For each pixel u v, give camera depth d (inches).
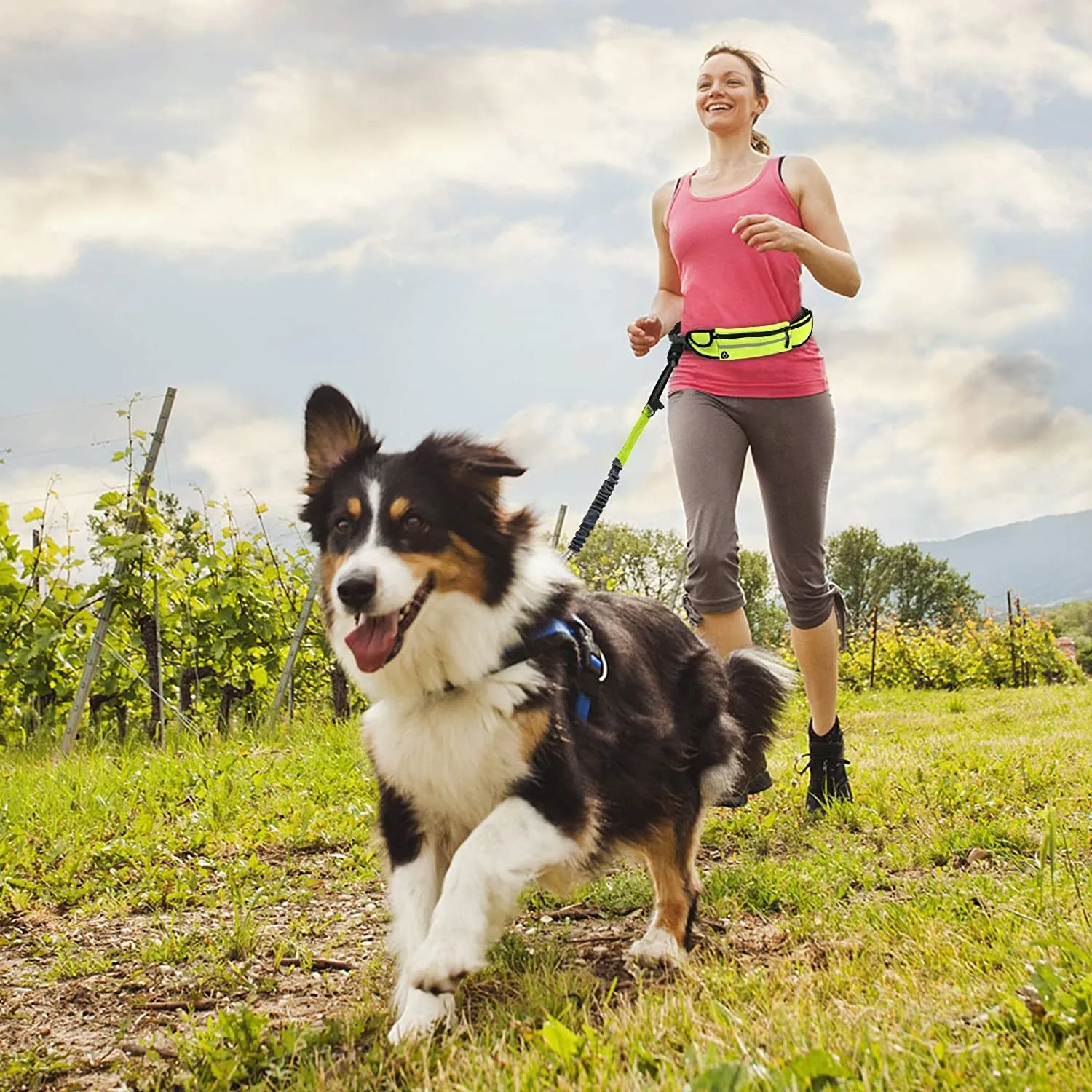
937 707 558.3
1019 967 107.3
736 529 198.8
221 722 426.9
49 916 168.7
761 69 207.3
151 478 366.9
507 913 118.4
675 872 144.8
